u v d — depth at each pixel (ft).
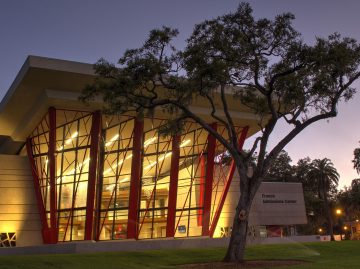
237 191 210.38
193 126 180.96
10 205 166.09
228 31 87.10
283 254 102.58
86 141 159.74
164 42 89.66
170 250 107.14
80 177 157.28
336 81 88.79
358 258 91.35
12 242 162.81
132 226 158.51
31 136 177.68
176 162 169.99
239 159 89.56
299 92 87.15
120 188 162.20
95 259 90.74
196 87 89.15
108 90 90.43
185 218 182.19
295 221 220.43
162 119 169.48
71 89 146.00
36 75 137.28
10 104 156.97
